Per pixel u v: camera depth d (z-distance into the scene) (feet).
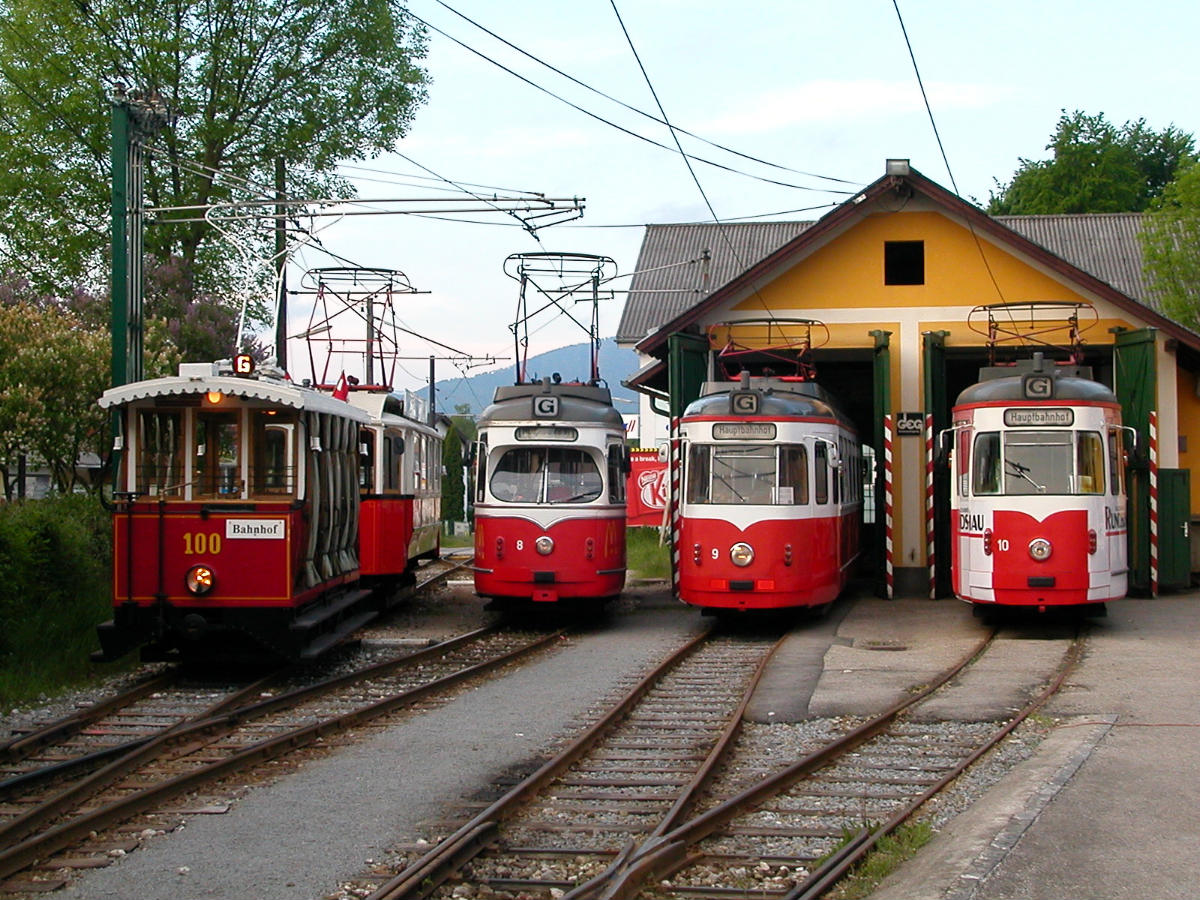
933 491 72.43
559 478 61.72
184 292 104.37
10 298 97.19
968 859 21.67
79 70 97.71
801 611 62.18
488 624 63.10
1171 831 23.31
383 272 82.02
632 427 140.46
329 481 49.37
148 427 44.57
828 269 76.54
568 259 71.51
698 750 33.06
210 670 47.65
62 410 78.69
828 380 96.17
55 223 98.78
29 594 49.65
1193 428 79.97
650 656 51.85
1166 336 73.10
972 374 91.86
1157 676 42.98
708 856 23.59
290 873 22.43
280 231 83.35
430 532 83.35
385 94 107.45
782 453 58.54
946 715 37.27
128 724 36.70
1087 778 27.68
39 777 28.63
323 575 48.55
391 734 34.94
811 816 26.55
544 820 26.03
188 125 101.19
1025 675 44.32
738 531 57.93
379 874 22.30
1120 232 144.05
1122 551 56.70
